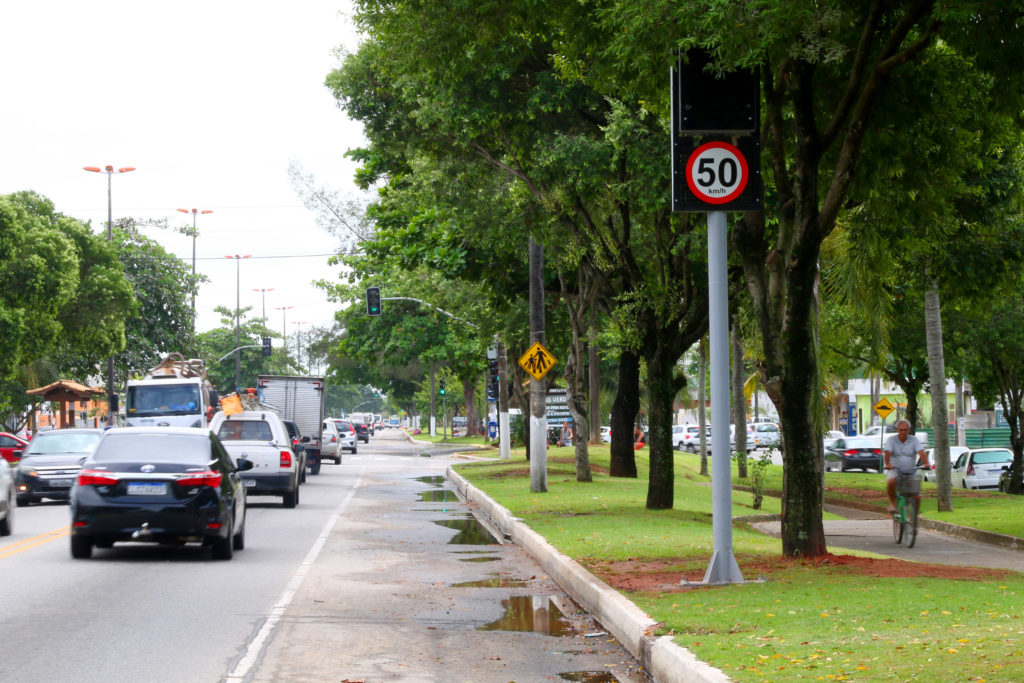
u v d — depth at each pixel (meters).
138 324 66.56
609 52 13.02
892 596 10.31
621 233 24.05
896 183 14.16
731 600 10.30
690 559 13.79
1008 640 7.73
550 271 31.80
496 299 32.72
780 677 6.87
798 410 13.59
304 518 22.09
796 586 11.22
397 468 45.66
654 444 22.44
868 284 21.11
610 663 8.73
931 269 22.30
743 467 27.69
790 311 13.24
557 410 58.78
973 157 14.73
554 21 15.02
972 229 20.89
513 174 23.64
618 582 11.72
